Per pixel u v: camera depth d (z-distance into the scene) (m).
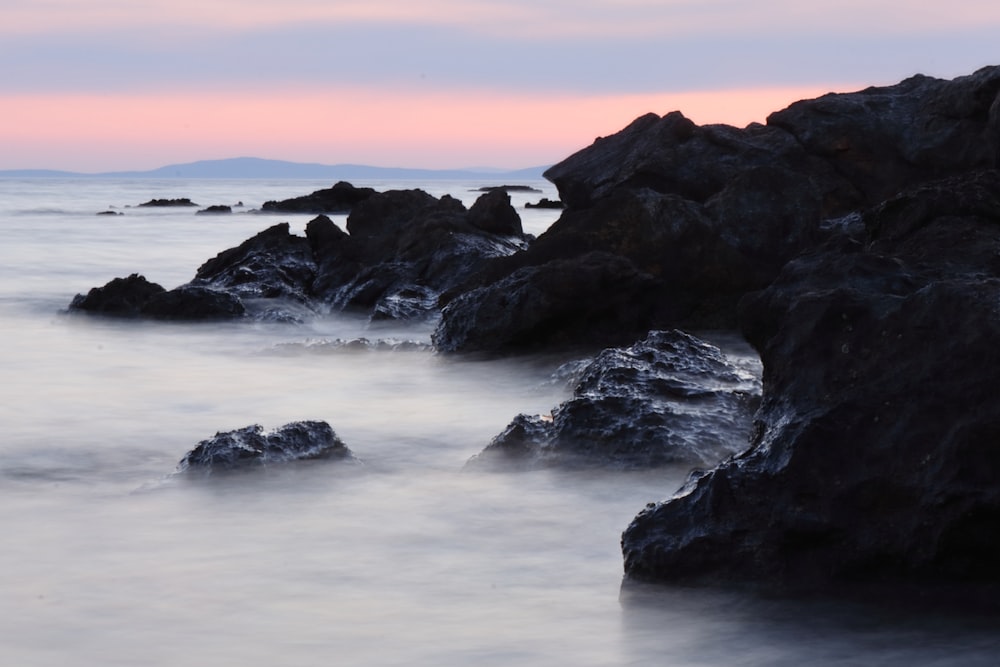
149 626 5.82
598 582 6.54
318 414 11.76
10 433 10.78
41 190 151.62
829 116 22.20
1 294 24.03
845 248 8.13
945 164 21.34
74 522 7.74
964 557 5.97
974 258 8.32
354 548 7.13
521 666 5.32
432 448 10.09
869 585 6.16
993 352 6.11
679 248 17.09
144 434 10.80
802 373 6.77
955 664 5.27
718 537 6.39
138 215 68.38
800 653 5.44
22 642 5.61
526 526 7.60
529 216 63.50
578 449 8.97
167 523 7.67
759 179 18.23
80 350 16.67
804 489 6.29
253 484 8.56
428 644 5.58
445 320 15.64
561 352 15.00
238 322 19.33
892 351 6.49
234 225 56.12
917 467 6.08
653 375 10.08
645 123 23.67
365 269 21.33
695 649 5.52
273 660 5.38
